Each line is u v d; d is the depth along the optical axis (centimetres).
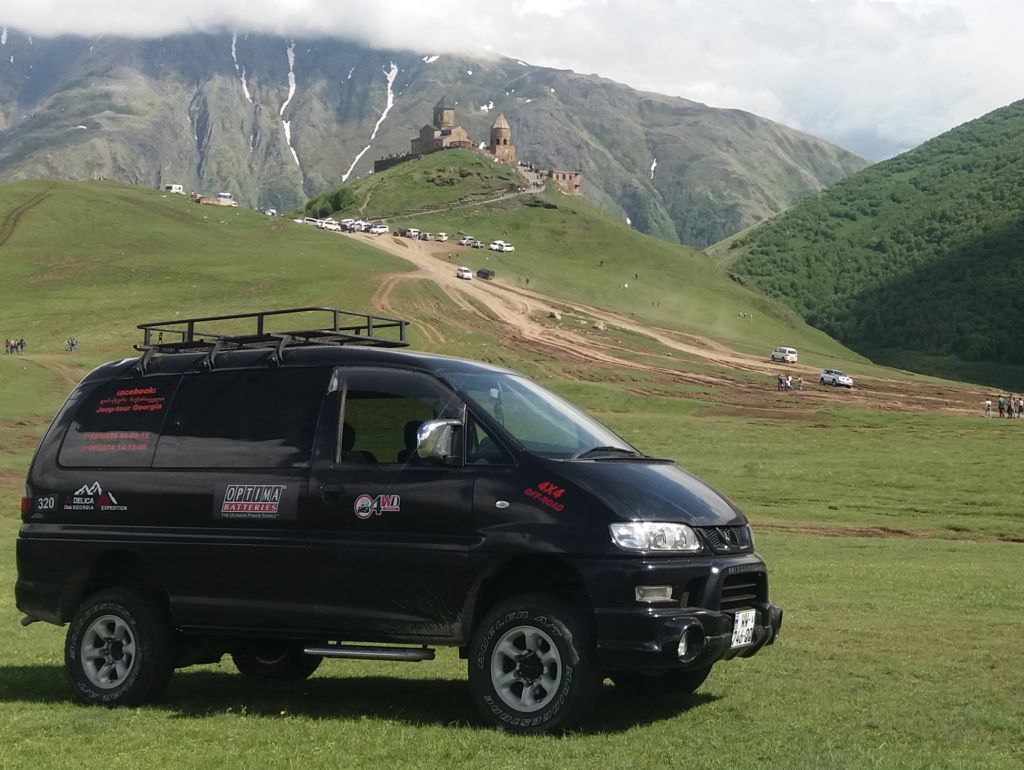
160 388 1095
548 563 906
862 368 14762
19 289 15338
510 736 870
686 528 893
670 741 848
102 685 1053
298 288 14838
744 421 7775
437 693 1084
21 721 966
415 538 934
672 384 10400
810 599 1742
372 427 984
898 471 5188
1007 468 5166
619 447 1007
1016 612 1588
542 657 884
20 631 1576
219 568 1009
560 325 14075
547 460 918
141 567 1076
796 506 4316
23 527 1124
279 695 1082
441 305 14388
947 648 1268
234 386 1059
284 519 988
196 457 1047
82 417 1123
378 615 949
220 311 13500
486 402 974
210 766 804
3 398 7812
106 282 15675
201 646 1088
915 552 2792
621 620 856
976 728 890
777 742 840
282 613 985
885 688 1046
